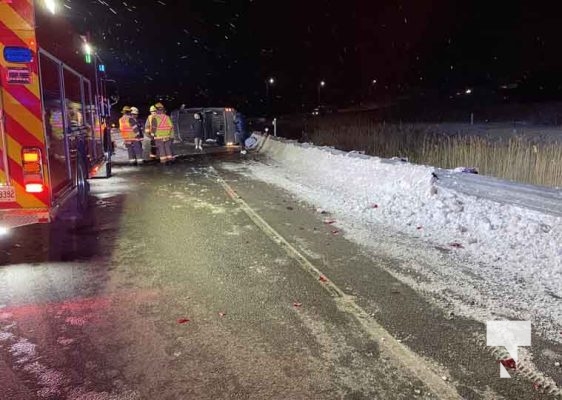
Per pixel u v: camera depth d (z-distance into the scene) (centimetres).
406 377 325
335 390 311
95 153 1055
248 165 1522
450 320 407
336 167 1173
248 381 321
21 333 390
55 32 655
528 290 465
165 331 392
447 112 4594
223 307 438
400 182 898
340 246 621
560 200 581
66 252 611
